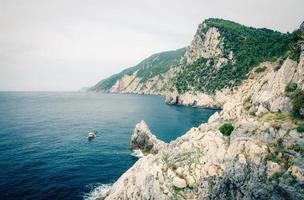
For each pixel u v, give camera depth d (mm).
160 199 30656
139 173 35594
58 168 56156
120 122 121688
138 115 145625
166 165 33938
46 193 44062
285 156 25797
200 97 190500
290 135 26859
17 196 42688
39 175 51812
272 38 189625
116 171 55281
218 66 196250
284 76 32438
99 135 91375
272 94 33562
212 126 38031
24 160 61031
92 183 48688
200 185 29969
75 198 42688
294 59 31875
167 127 103688
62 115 149000
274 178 25266
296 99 28922
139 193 33750
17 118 131375
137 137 73500
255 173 26656
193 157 33062
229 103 42188
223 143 31969
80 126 110188
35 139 83312
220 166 30156
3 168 55219
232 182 28203
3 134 89438
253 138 29250
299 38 32688
